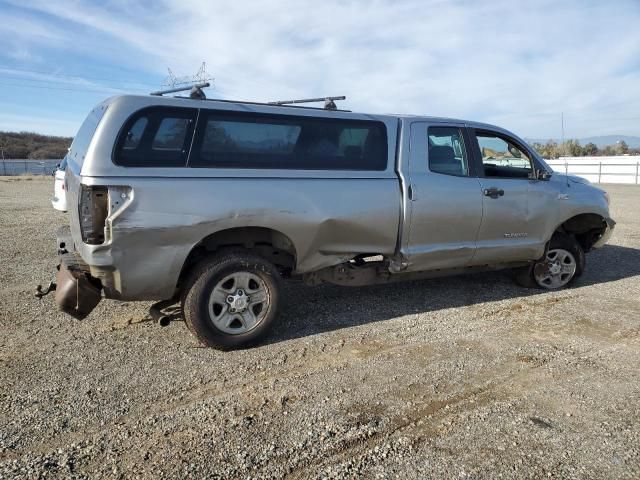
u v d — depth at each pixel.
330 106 4.95
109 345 4.32
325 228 4.48
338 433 3.03
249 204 4.11
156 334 4.58
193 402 3.38
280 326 4.82
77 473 2.63
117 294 3.90
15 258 7.59
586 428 3.11
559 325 4.93
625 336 4.65
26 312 5.12
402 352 4.24
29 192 22.09
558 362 4.07
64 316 5.02
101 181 3.65
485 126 5.56
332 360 4.07
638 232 10.99
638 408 3.36
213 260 4.11
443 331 4.73
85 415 3.20
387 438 2.99
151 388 3.57
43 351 4.18
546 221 5.74
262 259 4.28
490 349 4.32
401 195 4.84
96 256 3.71
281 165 4.34
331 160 4.59
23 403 3.33
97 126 3.79
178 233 3.89
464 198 5.16
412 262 5.01
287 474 2.65
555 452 2.86
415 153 5.02
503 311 5.34
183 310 4.12
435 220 5.02
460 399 3.46
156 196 3.79
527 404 3.40
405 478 2.63
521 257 5.74
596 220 6.27
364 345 4.38
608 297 5.89
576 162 42.97
